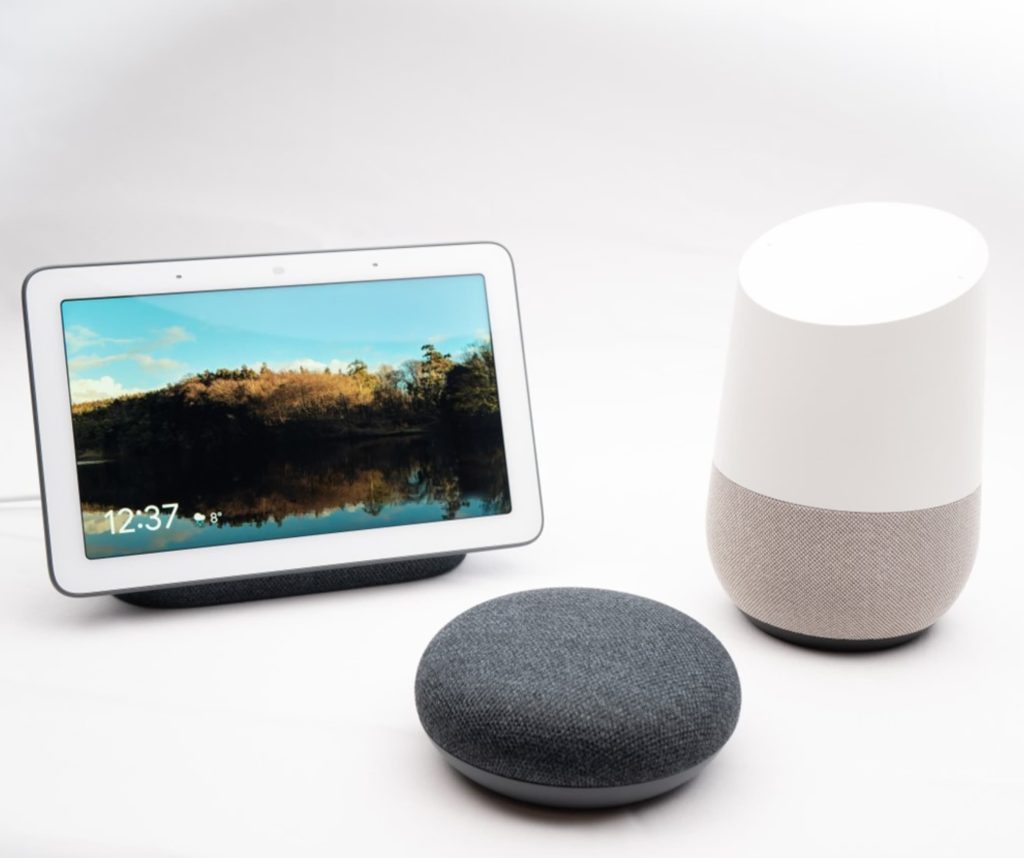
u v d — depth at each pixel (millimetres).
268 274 1234
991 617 1174
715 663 892
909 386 973
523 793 833
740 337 1058
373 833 825
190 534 1176
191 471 1182
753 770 906
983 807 860
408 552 1237
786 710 992
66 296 1175
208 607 1206
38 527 1429
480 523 1263
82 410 1161
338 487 1223
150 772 897
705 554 1354
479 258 1293
